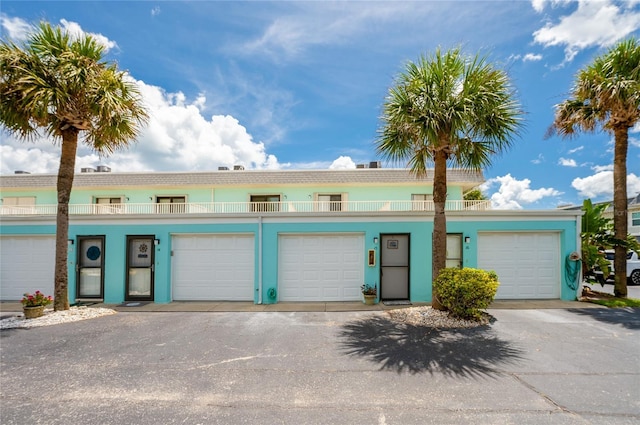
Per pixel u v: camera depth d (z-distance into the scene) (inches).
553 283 372.2
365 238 371.6
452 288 269.0
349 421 122.6
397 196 612.1
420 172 325.1
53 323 276.2
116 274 376.5
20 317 299.0
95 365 182.1
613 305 333.4
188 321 282.8
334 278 374.3
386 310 319.3
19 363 185.6
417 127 259.3
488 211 370.6
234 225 377.1
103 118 301.0
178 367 178.7
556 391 145.9
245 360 188.9
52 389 152.3
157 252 376.2
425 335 234.2
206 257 382.6
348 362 184.1
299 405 135.6
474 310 264.7
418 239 370.0
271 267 370.0
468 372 168.4
